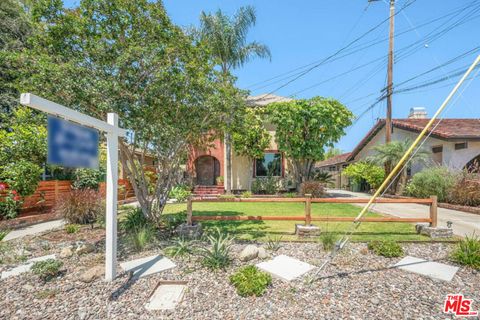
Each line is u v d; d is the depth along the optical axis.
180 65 5.07
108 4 4.71
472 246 3.88
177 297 2.90
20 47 10.35
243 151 13.52
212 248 4.05
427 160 11.44
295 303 2.74
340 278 3.32
